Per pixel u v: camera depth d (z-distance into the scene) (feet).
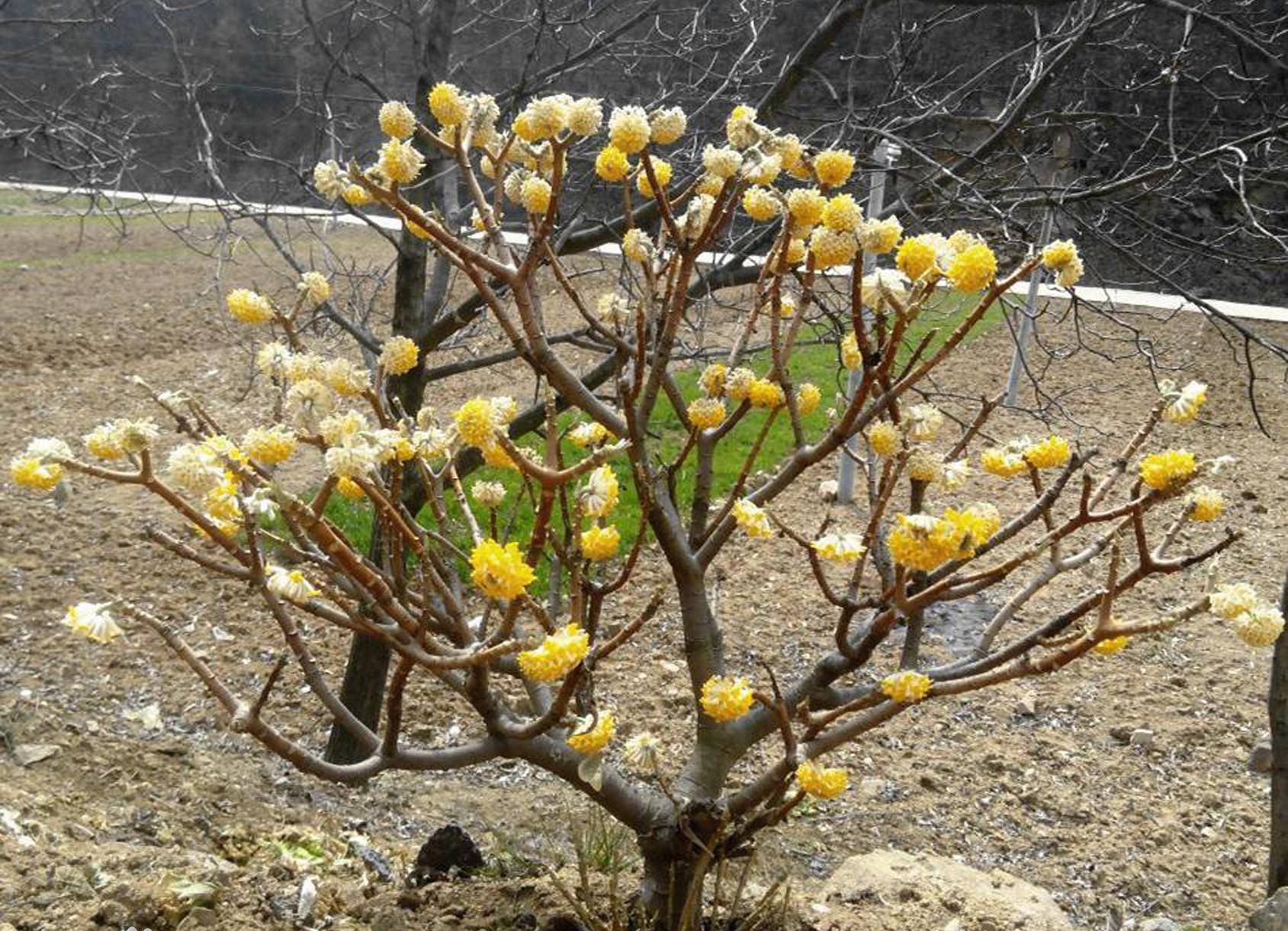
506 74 23.73
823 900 13.79
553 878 10.27
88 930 10.11
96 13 24.13
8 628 22.40
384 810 17.38
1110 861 18.03
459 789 18.52
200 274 58.08
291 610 24.18
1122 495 31.53
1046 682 23.82
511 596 5.65
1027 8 18.02
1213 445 38.47
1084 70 22.13
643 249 7.99
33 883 10.85
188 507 6.51
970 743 21.44
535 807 17.81
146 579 25.05
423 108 16.40
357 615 7.16
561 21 17.07
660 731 20.71
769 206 7.66
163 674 21.53
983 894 14.38
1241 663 24.85
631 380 8.93
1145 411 41.24
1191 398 7.00
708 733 9.44
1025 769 20.61
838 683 22.74
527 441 26.14
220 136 21.35
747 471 8.93
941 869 15.17
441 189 17.06
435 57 16.35
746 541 29.40
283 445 6.24
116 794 15.20
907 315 7.02
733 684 6.71
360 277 21.25
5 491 28.89
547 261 8.23
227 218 17.72
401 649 7.13
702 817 8.97
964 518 6.37
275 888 11.66
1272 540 30.83
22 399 37.29
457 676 8.02
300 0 19.20
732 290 45.27
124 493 29.37
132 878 11.28
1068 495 31.96
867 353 7.52
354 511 27.89
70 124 20.40
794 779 8.41
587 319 8.47
